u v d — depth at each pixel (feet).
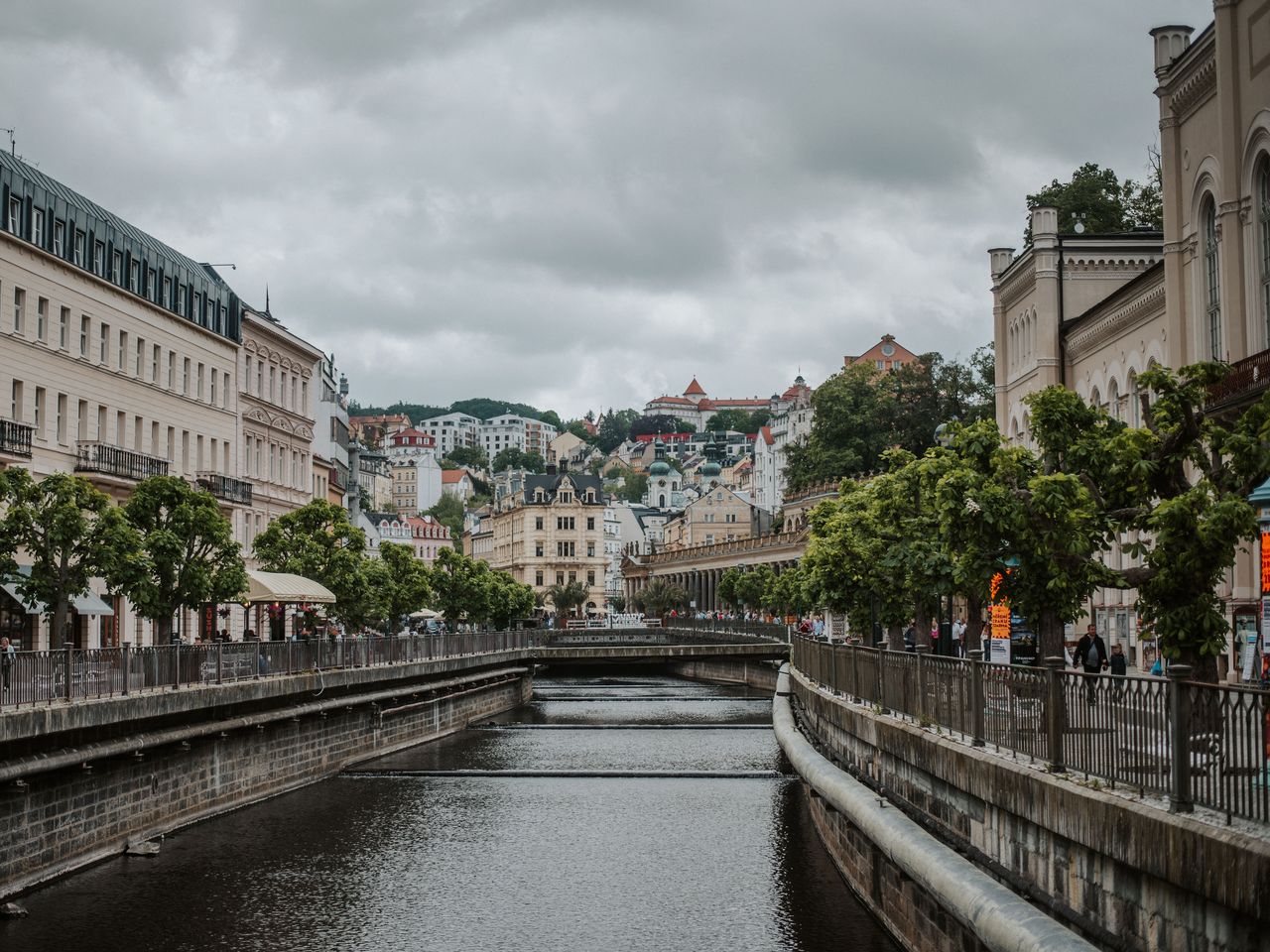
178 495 150.82
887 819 76.48
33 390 178.70
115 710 100.99
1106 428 89.61
